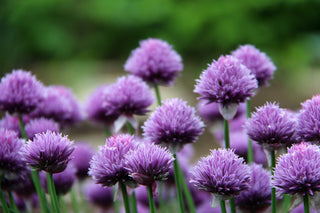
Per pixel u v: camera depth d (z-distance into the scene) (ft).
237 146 2.09
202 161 1.65
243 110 2.28
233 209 1.72
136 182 1.67
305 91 5.43
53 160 1.66
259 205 1.77
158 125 1.76
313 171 1.60
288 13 5.75
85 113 2.22
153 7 5.94
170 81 2.11
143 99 1.94
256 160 2.09
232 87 1.73
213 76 1.75
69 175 1.96
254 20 5.66
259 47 5.68
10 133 1.78
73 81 5.80
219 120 2.31
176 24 5.82
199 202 2.18
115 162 1.66
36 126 1.91
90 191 2.27
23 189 1.94
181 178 2.01
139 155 1.62
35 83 1.93
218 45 5.74
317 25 5.96
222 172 1.63
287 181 1.61
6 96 1.89
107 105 1.95
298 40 5.83
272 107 1.71
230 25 5.59
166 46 2.13
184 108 1.77
